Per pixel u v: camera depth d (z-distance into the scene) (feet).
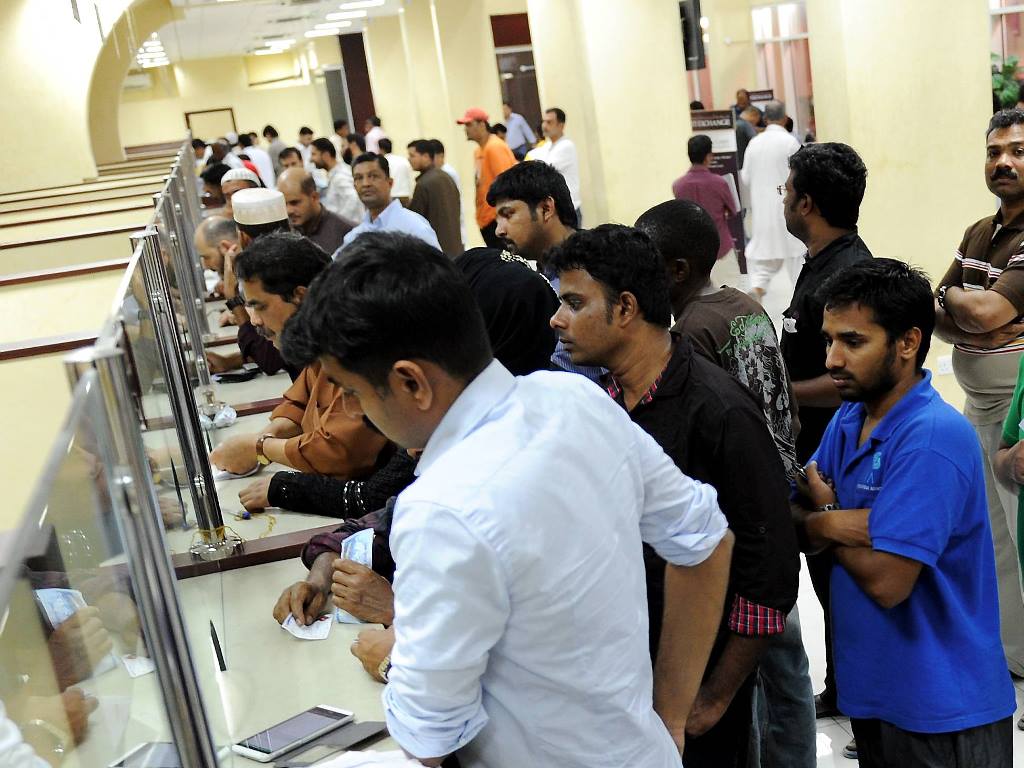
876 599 5.32
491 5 46.55
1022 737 8.11
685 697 4.14
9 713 2.05
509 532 3.06
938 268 17.75
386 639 4.89
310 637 5.39
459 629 3.05
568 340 5.30
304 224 15.52
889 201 17.44
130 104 61.77
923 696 5.30
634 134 28.58
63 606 2.21
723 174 26.40
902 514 5.20
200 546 5.98
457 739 3.22
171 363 5.68
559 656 3.27
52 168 27.37
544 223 8.32
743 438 5.08
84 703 2.28
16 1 26.73
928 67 17.04
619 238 5.20
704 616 4.09
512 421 3.27
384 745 4.37
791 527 5.20
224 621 5.62
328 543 5.92
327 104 71.00
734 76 46.14
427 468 3.23
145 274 5.04
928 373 5.49
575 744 3.37
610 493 3.46
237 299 13.16
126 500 2.64
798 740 7.13
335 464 7.07
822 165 7.82
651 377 5.29
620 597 3.42
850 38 16.94
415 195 23.71
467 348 3.24
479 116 29.12
